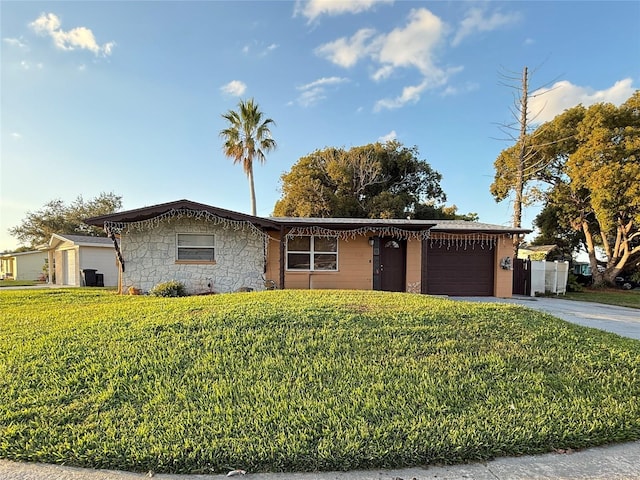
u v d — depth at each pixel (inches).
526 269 550.3
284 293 291.0
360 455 91.0
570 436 101.7
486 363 144.3
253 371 136.4
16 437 98.7
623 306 439.2
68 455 91.4
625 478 85.8
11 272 1256.2
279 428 102.5
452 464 91.0
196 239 438.6
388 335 169.5
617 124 650.2
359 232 454.3
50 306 285.3
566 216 827.4
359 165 1024.2
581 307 409.7
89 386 126.5
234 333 170.7
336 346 157.6
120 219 399.2
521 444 98.0
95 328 183.8
